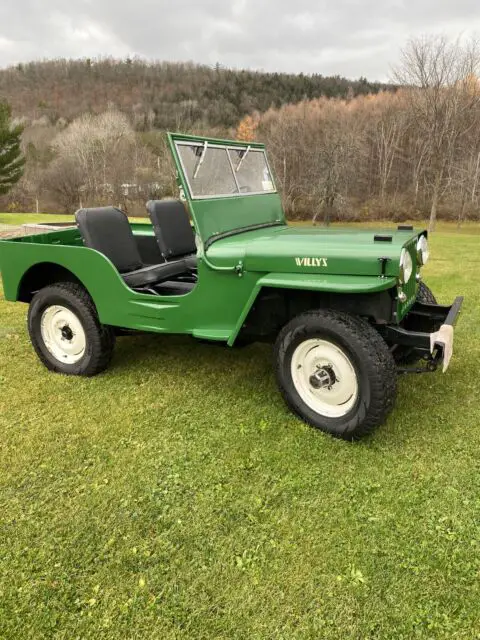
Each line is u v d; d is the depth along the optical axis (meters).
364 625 1.83
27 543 2.21
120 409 3.35
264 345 4.46
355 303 3.00
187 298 3.35
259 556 2.12
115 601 1.94
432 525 2.27
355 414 2.84
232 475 2.65
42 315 3.95
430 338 2.78
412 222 31.34
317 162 30.27
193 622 1.85
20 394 3.58
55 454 2.84
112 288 3.58
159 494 2.51
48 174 40.81
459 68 20.47
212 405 3.38
